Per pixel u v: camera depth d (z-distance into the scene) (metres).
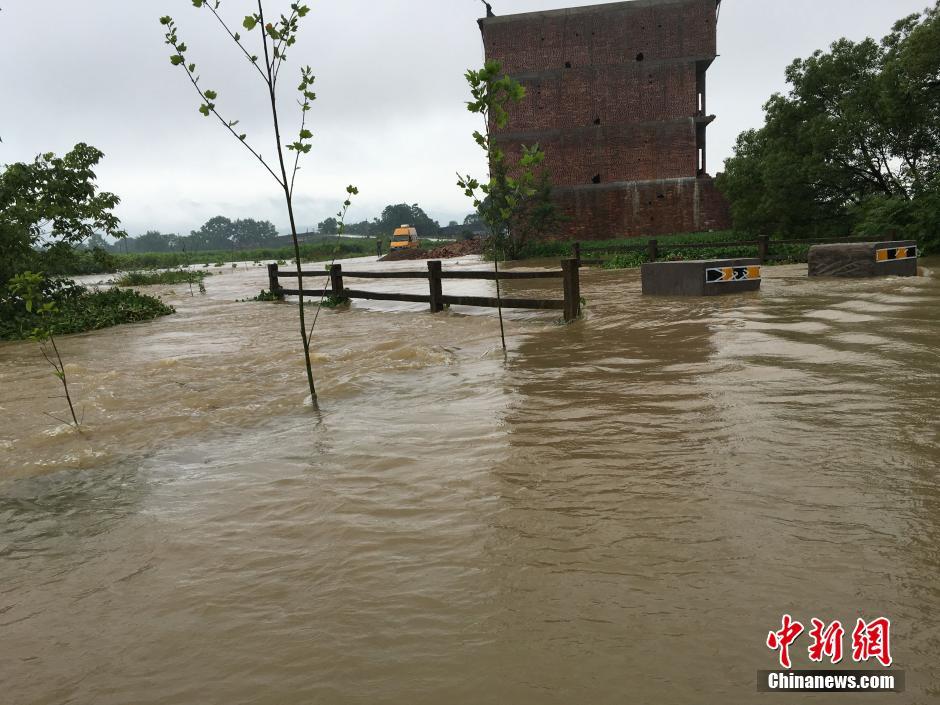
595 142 39.16
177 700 1.81
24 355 10.16
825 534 2.50
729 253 22.83
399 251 51.25
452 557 2.55
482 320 10.50
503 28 39.34
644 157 38.78
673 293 11.76
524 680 1.79
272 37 5.15
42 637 2.21
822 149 26.22
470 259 38.72
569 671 1.81
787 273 15.14
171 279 35.62
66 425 5.23
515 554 2.53
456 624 2.09
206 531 3.00
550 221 37.00
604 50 38.59
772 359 5.79
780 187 27.48
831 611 2.01
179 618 2.25
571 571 2.37
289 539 2.84
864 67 26.05
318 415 5.09
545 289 15.62
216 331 11.70
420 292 17.67
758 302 9.99
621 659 1.85
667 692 1.70
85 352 9.93
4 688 1.93
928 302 8.77
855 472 3.09
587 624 2.03
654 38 38.06
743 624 1.97
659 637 1.94
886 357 5.54
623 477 3.25
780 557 2.35
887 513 2.64
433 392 5.60
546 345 7.62
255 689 1.83
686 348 6.69
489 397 5.23
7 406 6.14
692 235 33.78
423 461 3.75
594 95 38.94
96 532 3.11
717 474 3.19
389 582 2.39
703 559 2.38
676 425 4.05
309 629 2.12
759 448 3.51
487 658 1.90
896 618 1.95
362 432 4.48
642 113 38.56
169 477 3.85
